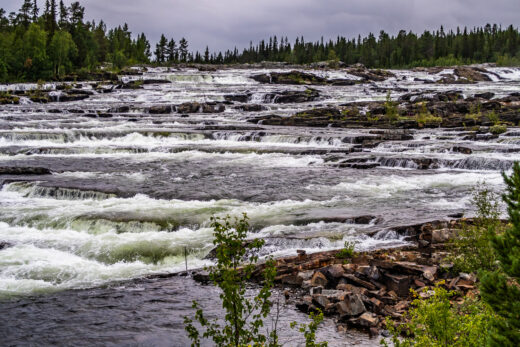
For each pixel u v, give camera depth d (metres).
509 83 111.81
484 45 188.12
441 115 56.75
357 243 15.85
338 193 23.58
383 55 198.88
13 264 14.77
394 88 93.50
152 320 11.15
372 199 22.31
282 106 70.56
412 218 18.41
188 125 50.16
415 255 14.25
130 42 174.75
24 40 110.94
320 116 58.28
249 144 41.16
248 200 22.16
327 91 91.12
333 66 142.12
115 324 10.95
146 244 16.33
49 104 69.31
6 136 40.34
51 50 112.38
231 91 84.88
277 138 42.97
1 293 12.71
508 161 29.64
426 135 43.44
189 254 15.77
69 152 36.22
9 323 11.02
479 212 15.50
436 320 7.77
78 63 126.75
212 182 25.98
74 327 10.82
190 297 12.50
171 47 191.38
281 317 11.08
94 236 17.41
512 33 190.12
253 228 17.78
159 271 14.50
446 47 190.25
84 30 137.88
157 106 64.00
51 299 12.38
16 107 63.44
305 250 15.36
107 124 49.25
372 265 13.06
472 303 10.15
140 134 43.22
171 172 28.80
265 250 15.73
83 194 23.17
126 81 95.19
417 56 192.75
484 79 124.62
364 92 89.75
